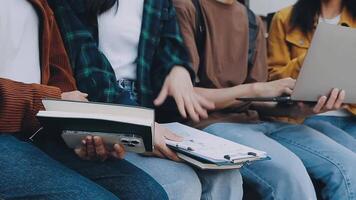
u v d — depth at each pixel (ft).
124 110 2.92
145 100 4.54
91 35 4.34
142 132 2.88
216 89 4.99
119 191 3.09
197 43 5.14
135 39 4.60
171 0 5.03
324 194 4.58
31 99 2.97
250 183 4.37
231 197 3.73
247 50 5.37
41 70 3.65
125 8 4.61
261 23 5.68
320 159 4.60
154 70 4.70
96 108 2.91
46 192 2.61
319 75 4.37
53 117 2.80
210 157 3.27
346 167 4.46
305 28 6.02
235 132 4.69
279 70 5.87
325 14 6.15
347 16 6.16
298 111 5.15
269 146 4.46
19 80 3.40
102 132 2.96
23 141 3.19
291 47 6.10
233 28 5.28
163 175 3.47
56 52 3.96
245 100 4.85
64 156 3.40
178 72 4.57
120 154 3.20
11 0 3.43
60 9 4.24
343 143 5.23
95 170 3.25
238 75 5.31
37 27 3.64
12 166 2.70
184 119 4.90
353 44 4.35
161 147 3.65
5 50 3.33
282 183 4.19
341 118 5.95
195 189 3.51
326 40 4.19
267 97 4.68
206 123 4.98
